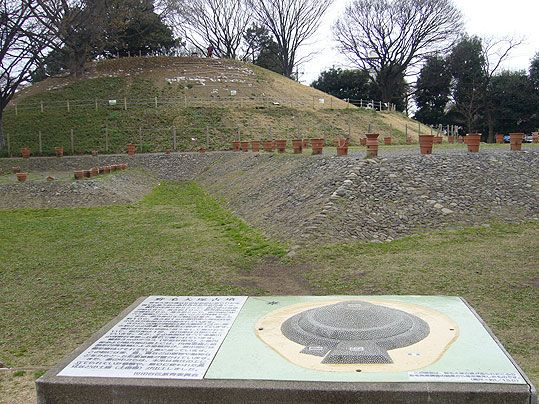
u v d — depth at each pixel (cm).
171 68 4397
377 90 5634
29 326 724
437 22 4906
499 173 1374
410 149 1975
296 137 3169
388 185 1245
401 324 414
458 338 403
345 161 1408
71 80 4059
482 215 1160
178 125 3269
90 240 1266
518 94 4559
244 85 4122
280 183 1556
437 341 397
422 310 469
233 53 5691
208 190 2119
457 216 1144
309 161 1612
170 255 1073
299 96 4150
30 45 2805
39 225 1489
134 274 948
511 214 1177
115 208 1762
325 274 860
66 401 365
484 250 951
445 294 745
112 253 1120
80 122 3322
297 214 1191
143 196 2061
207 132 3142
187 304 502
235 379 355
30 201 1844
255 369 365
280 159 1902
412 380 342
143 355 393
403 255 936
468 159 1445
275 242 1078
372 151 1424
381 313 431
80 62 3581
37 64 2933
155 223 1462
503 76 4712
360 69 5559
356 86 5744
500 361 365
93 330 697
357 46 5159
